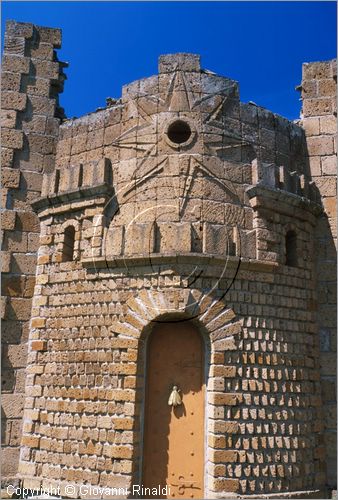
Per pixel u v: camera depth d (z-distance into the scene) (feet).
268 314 47.21
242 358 45.09
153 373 45.91
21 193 56.39
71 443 45.62
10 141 57.06
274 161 52.90
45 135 58.34
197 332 46.55
